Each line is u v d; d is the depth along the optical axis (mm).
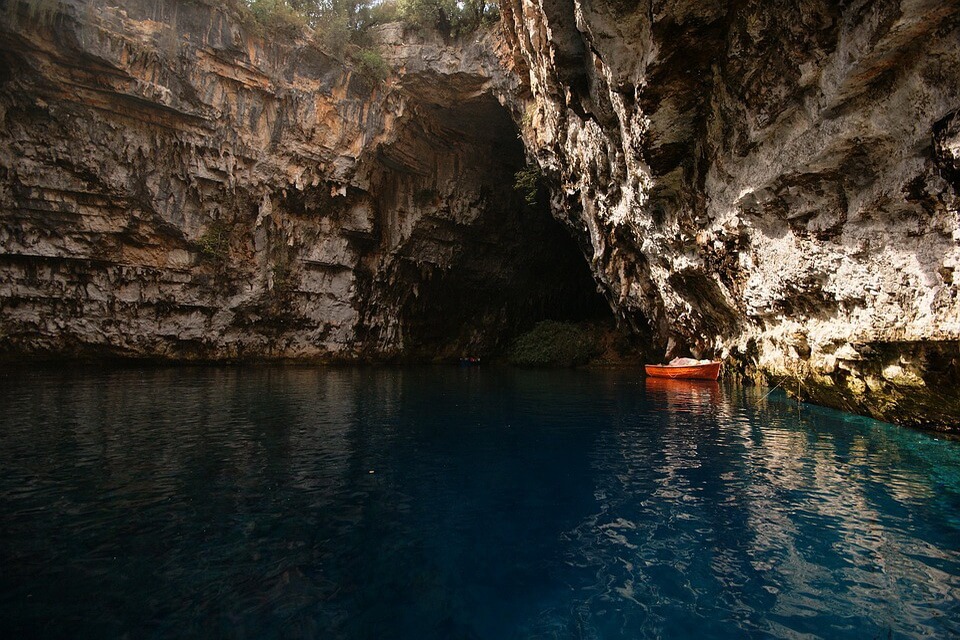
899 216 6254
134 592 3426
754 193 8430
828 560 3895
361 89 24547
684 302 15812
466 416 10367
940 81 5078
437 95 24406
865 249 6879
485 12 21719
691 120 8867
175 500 5137
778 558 3938
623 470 6316
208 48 21484
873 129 6008
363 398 13117
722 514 4809
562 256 34844
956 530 4387
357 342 28234
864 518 4668
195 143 22297
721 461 6688
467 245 30547
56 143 20031
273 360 26281
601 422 9688
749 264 10078
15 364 19906
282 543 4203
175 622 3100
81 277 21609
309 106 23984
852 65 5582
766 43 6637
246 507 4984
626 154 11336
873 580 3592
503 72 20969
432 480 5906
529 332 31859
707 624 3119
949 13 4664
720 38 7191
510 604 3346
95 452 6867
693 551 4066
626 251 17656
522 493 5453
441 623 3139
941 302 5824
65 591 3422
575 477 6027
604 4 7578
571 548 4141
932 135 5297
